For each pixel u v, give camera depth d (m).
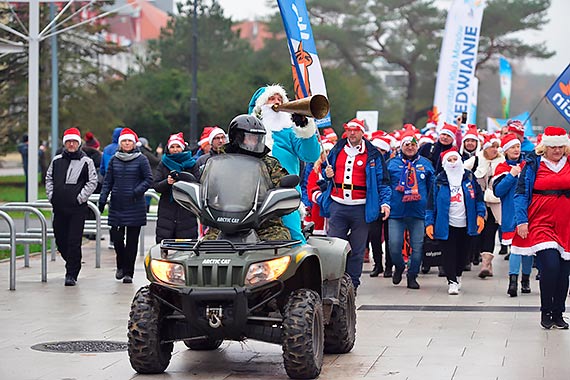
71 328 12.68
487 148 18.56
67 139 16.67
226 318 9.53
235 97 64.81
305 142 10.75
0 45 21.95
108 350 11.27
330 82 67.94
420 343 11.70
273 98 11.22
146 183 17.16
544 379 9.74
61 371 10.16
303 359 9.58
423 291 16.61
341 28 72.56
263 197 10.02
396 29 74.19
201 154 19.38
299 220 10.60
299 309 9.66
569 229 12.48
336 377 9.85
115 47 63.41
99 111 62.06
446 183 16.19
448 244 16.19
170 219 16.20
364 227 15.59
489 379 9.73
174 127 64.62
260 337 9.78
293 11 15.20
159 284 9.66
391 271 18.70
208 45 68.69
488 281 17.97
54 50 45.25
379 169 15.55
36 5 22.27
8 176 68.69
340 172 15.54
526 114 33.38
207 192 10.02
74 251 16.83
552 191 12.43
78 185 16.70
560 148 12.41
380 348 11.39
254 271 9.49
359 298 15.72
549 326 12.66
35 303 14.84
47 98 58.88
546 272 12.46
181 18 69.88
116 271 18.61
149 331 9.88
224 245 9.70
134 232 17.22
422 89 73.88
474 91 30.64
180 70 68.12
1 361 10.62
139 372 10.07
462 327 12.84
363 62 73.75
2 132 59.06
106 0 58.25
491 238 18.45
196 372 10.17
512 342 11.75
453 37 24.83
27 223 19.94
